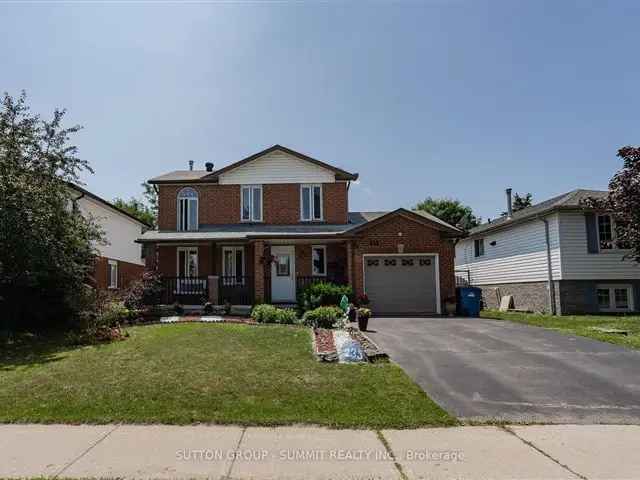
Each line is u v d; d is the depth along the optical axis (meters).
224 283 18.59
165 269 19.98
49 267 12.38
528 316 17.44
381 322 15.01
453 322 15.05
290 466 4.43
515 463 4.51
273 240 18.50
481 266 26.30
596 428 5.53
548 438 5.19
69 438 5.17
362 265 17.80
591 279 18.41
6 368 8.50
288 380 7.28
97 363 8.59
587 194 19.66
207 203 20.59
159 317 15.90
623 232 15.78
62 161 13.05
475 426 5.59
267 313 14.44
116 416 5.83
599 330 12.66
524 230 21.45
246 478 4.17
